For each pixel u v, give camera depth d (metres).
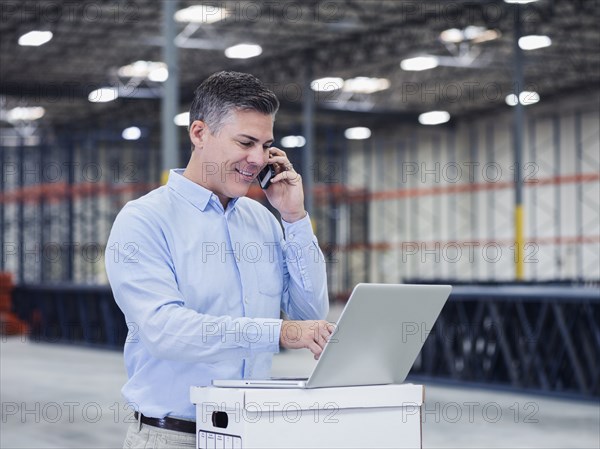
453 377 11.05
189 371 2.18
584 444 7.22
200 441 2.03
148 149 26.34
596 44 20.97
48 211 26.03
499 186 24.50
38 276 26.20
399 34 20.45
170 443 2.17
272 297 2.34
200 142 2.21
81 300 16.91
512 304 10.41
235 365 2.22
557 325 9.89
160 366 2.20
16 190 25.17
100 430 7.96
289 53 21.89
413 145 28.22
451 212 26.75
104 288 16.05
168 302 2.09
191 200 2.24
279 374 11.62
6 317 18.97
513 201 24.91
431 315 2.11
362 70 23.25
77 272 26.09
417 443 2.08
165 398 2.19
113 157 27.50
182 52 22.14
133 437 2.24
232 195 2.21
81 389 10.91
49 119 28.66
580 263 22.75
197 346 2.04
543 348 10.15
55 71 24.11
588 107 23.38
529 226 24.27
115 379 11.91
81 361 14.20
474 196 26.05
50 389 10.90
